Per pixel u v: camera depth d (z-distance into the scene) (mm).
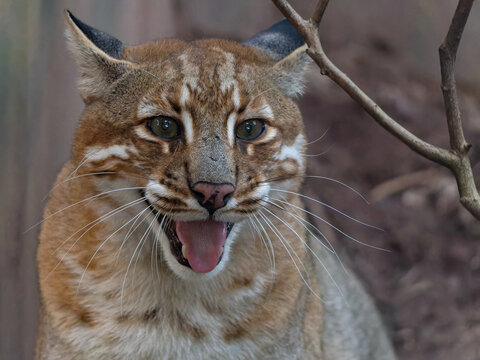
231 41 8406
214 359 7559
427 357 14016
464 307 14742
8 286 10203
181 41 8141
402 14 20453
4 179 10078
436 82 20062
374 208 15867
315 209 14750
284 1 5027
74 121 10578
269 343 7734
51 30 10398
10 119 10094
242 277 7637
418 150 5133
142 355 7457
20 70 10172
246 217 7094
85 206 7453
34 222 10281
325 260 10469
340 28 20266
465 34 20062
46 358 7625
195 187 6699
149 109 6988
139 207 7250
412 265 15242
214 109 6992
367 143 17281
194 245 7043
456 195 16344
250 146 7203
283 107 7617
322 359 8969
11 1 10094
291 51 8312
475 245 15711
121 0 12031
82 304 7414
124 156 7066
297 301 8039
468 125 18453
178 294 7492
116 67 7281
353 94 5062
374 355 11477
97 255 7414
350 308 10938
